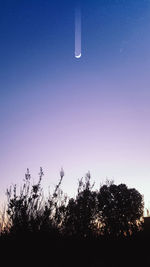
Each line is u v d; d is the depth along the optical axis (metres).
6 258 4.40
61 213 5.29
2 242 4.53
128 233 6.68
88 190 5.86
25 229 4.73
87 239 5.47
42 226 4.87
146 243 6.04
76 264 5.00
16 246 4.50
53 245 4.74
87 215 5.63
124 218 7.48
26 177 5.36
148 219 7.32
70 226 5.42
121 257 5.55
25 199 5.13
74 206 5.60
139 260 5.38
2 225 4.92
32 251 4.53
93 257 5.37
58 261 4.82
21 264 4.41
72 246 5.14
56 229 5.05
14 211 4.99
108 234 6.40
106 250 5.76
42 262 4.55
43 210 5.11
